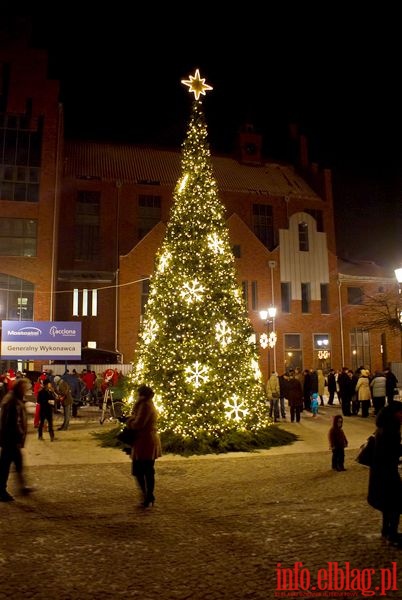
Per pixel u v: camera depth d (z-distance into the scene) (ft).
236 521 24.34
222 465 38.86
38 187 124.88
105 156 154.51
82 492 30.50
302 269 144.77
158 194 146.30
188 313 47.01
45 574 17.98
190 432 44.32
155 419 27.58
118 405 65.41
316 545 20.90
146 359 48.42
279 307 140.05
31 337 82.17
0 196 122.52
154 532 22.67
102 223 140.87
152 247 131.44
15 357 81.20
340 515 25.26
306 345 141.18
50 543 21.18
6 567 18.61
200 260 48.93
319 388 87.25
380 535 22.13
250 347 49.24
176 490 30.96
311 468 37.81
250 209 154.81
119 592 16.51
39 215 123.65
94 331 132.16
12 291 119.85
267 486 31.94
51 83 129.70
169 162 159.02
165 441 44.21
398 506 20.83
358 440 51.21
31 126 126.93
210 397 44.93
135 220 143.23
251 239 141.08
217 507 26.96
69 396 59.82
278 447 46.78
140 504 27.48
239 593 16.47
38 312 120.16
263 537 21.95
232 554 19.92
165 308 48.16
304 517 24.95
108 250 139.64
